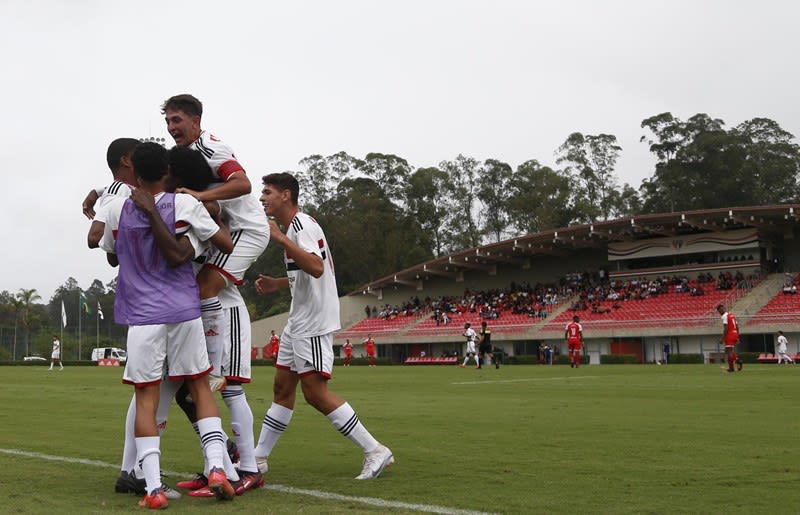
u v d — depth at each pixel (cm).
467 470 559
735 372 2480
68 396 1529
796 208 4381
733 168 7619
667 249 5100
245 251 542
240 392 530
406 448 681
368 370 3466
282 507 433
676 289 4928
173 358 480
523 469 561
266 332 6309
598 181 8481
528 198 8444
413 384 1959
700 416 966
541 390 1589
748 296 4566
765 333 4259
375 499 454
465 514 409
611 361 4600
